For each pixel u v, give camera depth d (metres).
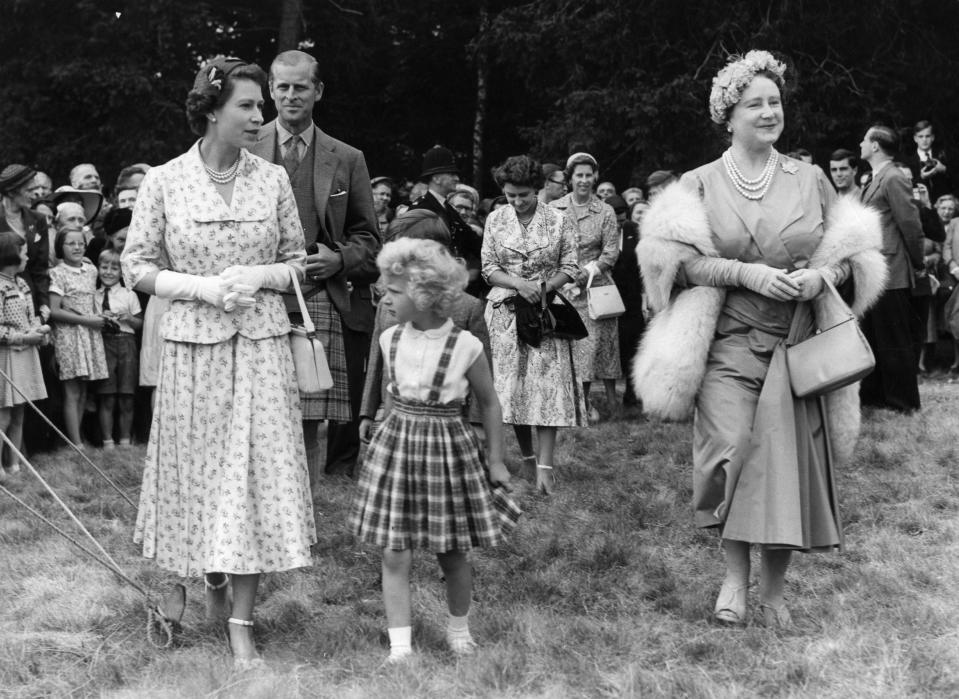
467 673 4.41
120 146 21.78
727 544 5.09
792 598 5.48
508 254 7.73
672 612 5.34
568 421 7.58
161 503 4.75
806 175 5.15
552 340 7.63
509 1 25.83
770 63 5.11
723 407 4.98
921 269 9.88
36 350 8.72
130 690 4.39
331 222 6.64
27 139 22.00
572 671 4.50
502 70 26.03
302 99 6.57
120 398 9.78
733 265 5.00
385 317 5.32
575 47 21.56
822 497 4.99
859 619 5.07
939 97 22.02
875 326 9.87
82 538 6.50
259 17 25.36
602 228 10.02
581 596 5.56
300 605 5.35
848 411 5.15
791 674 4.41
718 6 20.78
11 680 4.51
